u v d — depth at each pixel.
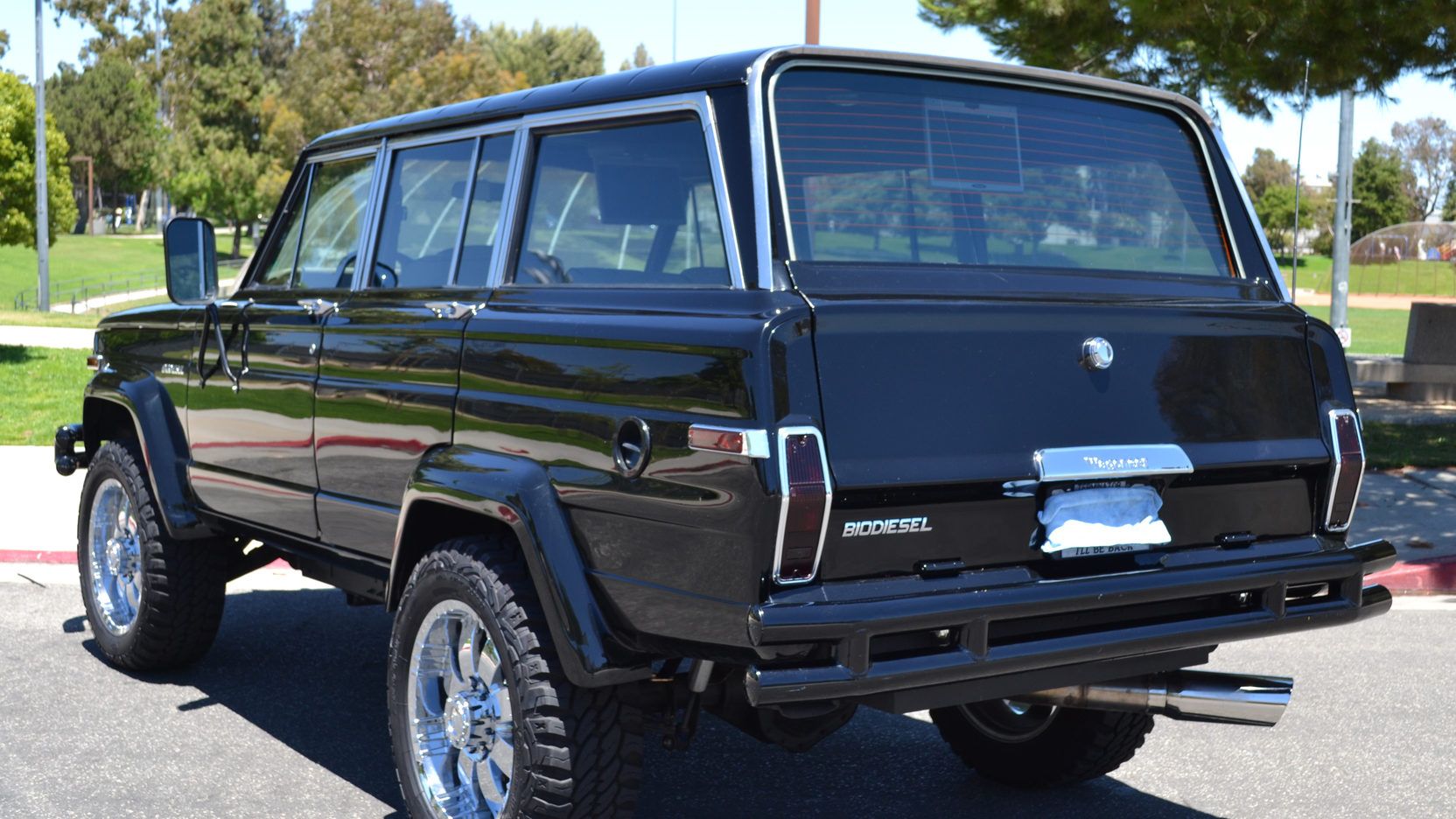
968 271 3.68
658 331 3.40
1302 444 3.93
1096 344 3.52
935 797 4.92
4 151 20.31
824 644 3.19
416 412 4.22
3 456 12.71
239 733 5.52
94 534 6.34
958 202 3.76
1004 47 16.00
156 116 115.56
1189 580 3.57
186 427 5.62
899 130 3.72
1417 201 116.38
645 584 3.38
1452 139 114.94
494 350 3.93
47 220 34.75
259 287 5.38
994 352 3.39
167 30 106.31
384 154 4.84
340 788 4.93
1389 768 5.27
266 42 125.38
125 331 6.08
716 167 3.51
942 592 3.25
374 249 4.79
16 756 5.19
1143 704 4.07
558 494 3.64
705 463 3.19
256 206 94.06
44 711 5.74
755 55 3.54
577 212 3.96
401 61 84.06
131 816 4.61
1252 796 4.95
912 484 3.21
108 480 6.15
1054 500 3.48
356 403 4.51
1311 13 12.12
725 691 3.83
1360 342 32.03
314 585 8.32
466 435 4.01
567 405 3.63
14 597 7.85
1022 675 3.55
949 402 3.31
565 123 4.05
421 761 4.08
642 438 3.36
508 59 127.38
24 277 71.44
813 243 3.46
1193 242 4.23
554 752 3.58
